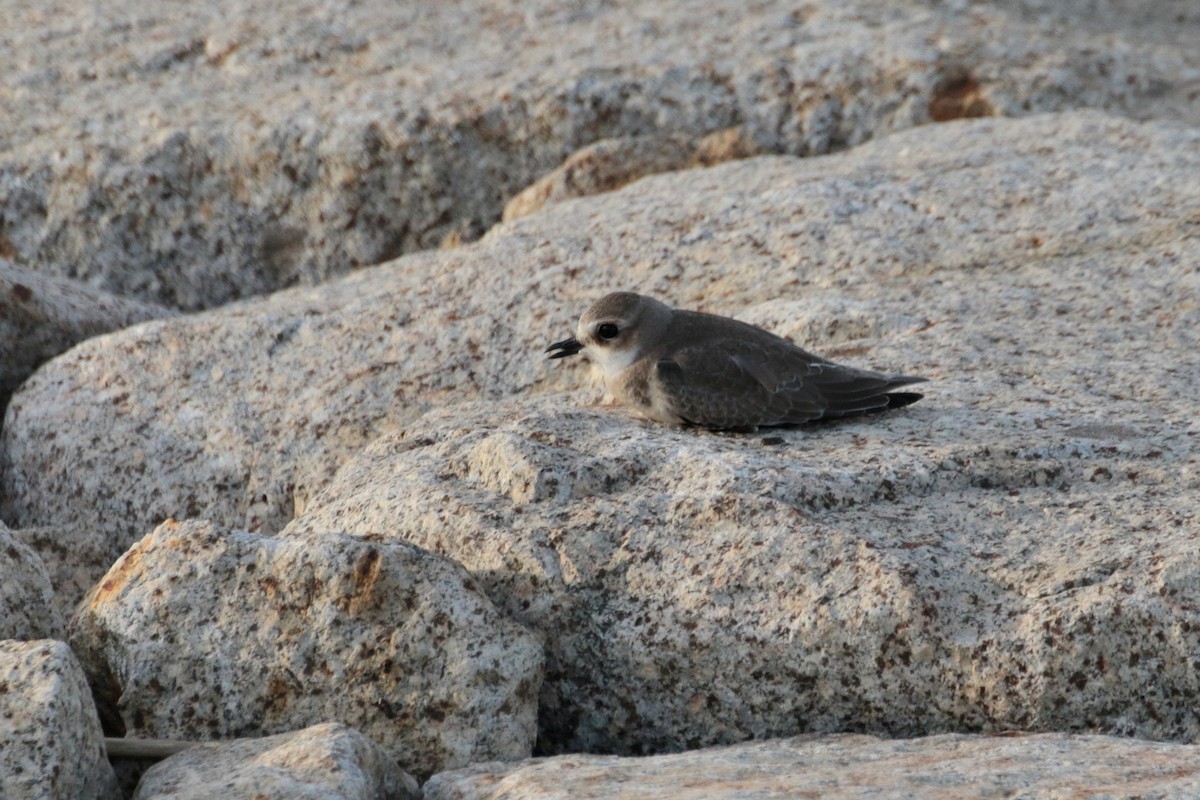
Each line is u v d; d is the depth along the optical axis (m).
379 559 8.21
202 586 8.38
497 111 18.08
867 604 7.96
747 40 19.31
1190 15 22.55
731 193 14.84
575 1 20.89
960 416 10.06
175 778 7.27
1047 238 13.28
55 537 11.75
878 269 13.17
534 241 14.45
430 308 13.53
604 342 10.64
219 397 12.91
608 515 8.86
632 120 18.16
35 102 19.70
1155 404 10.02
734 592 8.28
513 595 8.70
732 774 6.91
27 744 6.98
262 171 18.14
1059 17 21.28
